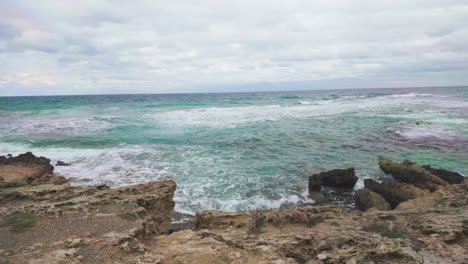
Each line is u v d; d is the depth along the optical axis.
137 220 8.05
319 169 17.30
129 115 39.75
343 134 26.52
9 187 11.63
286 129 29.20
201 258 6.29
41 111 43.28
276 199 13.41
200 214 9.66
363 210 12.45
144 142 23.55
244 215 9.36
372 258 6.49
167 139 24.56
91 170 16.77
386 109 43.16
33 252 6.16
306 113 41.31
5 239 6.82
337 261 6.41
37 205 8.69
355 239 7.34
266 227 8.77
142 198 9.97
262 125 31.52
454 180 14.26
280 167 17.58
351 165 18.02
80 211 8.53
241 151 21.03
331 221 9.19
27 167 15.97
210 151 20.97
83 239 6.66
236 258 6.24
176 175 15.99
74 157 19.25
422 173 14.30
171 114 40.94
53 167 16.81
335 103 57.44
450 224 7.78
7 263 5.68
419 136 24.31
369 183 14.11
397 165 15.68
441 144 21.78
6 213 8.13
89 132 27.27
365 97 78.06
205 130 28.67
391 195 12.82
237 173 16.41
